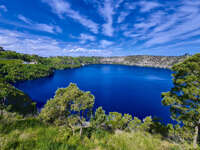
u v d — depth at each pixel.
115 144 5.32
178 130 10.45
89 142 5.05
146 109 53.38
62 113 8.23
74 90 8.33
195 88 8.03
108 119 19.92
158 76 147.50
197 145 8.46
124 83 108.38
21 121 5.16
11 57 189.88
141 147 5.51
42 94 73.56
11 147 3.26
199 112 7.98
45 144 3.46
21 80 115.50
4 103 36.47
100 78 136.50
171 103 9.61
